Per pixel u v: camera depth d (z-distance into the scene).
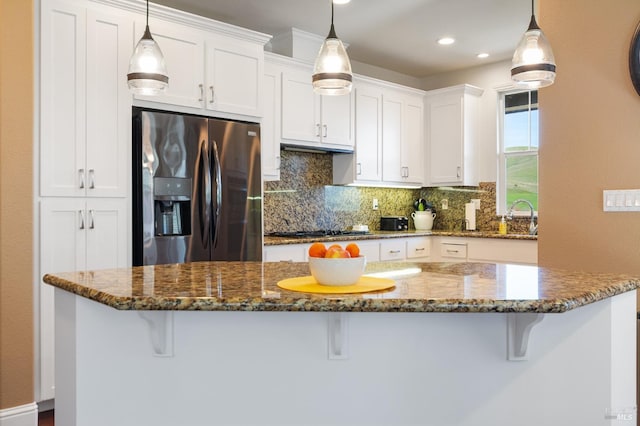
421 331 1.70
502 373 1.72
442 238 5.01
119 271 1.96
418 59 5.09
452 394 1.71
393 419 1.71
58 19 2.77
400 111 5.12
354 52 4.86
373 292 1.49
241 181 3.46
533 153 5.01
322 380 1.70
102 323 1.71
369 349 1.70
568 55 2.73
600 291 1.51
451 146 5.17
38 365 2.72
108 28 2.95
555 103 2.78
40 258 2.71
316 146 4.38
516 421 1.73
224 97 3.46
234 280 1.72
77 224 2.83
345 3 3.72
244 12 3.90
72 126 2.82
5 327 2.59
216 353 1.70
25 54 2.63
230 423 1.71
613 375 1.78
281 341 1.70
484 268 2.07
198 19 3.29
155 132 3.05
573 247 2.73
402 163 5.14
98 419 1.71
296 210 4.70
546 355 1.74
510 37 4.44
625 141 2.56
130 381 1.71
